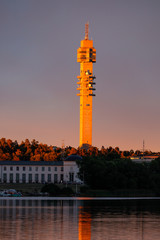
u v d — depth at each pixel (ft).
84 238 322.14
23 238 318.24
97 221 413.59
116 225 387.96
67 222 402.93
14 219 419.33
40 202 649.20
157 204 641.40
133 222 409.90
